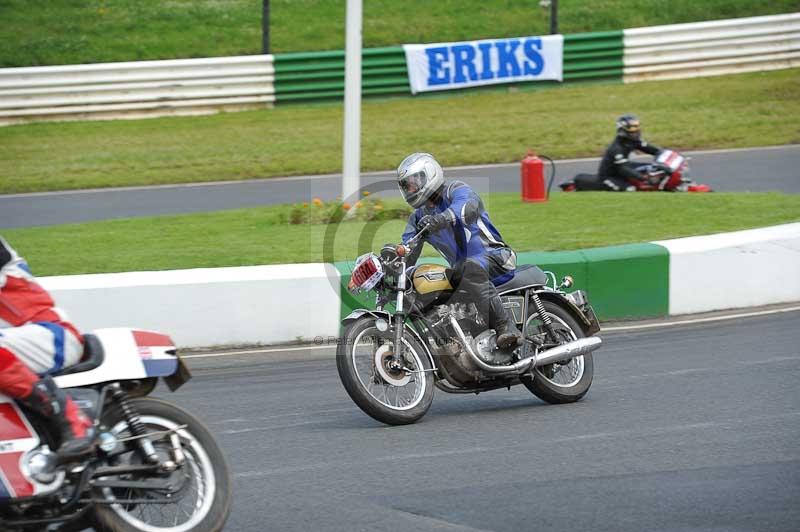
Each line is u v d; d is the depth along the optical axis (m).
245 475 12.92
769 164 39.34
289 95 48.84
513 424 15.15
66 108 46.28
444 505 11.63
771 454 13.25
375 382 15.05
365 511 11.49
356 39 28.67
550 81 51.44
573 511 11.34
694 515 11.14
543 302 16.88
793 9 61.41
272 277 20.56
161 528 10.23
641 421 15.02
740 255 23.23
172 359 10.70
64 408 9.95
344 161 29.11
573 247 24.92
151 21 57.44
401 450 13.86
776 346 19.55
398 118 47.03
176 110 47.53
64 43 54.62
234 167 40.81
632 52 51.75
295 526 11.05
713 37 52.44
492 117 47.12
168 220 30.89
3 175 39.88
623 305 22.44
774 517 11.05
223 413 16.06
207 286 20.25
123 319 19.84
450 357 15.48
